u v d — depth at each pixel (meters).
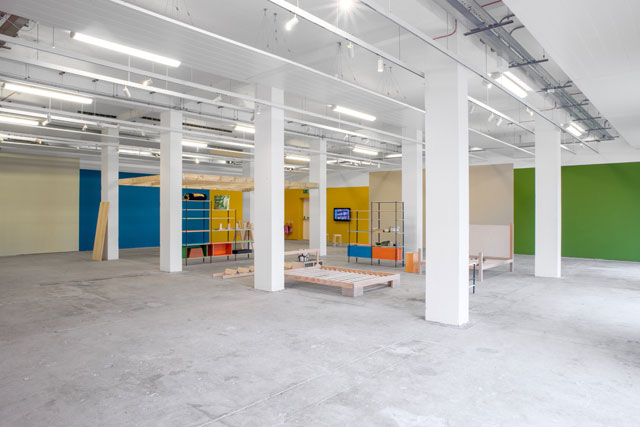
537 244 9.16
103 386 3.26
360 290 6.89
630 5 3.85
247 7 5.14
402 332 4.75
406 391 3.17
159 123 10.62
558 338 4.54
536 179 9.20
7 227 13.21
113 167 12.08
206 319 5.30
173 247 9.57
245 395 3.09
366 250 11.29
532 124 11.35
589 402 3.00
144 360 3.83
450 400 3.02
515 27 5.61
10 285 7.80
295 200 21.36
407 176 11.27
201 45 4.89
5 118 8.76
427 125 5.32
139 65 7.29
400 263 11.41
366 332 4.74
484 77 5.43
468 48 5.26
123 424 2.67
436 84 5.27
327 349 4.14
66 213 14.53
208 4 5.07
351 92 6.91
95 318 5.34
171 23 4.24
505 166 13.55
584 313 5.70
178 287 7.61
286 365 3.70
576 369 3.63
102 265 10.79
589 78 5.96
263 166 7.29
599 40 4.66
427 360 3.84
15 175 13.41
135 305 6.11
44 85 6.67
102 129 11.90
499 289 7.56
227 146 13.93
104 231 11.91
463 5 4.37
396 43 5.61
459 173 5.10
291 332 4.73
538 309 5.94
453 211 5.12
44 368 3.64
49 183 14.15
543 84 7.04
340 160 16.12
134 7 3.90
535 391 3.18
